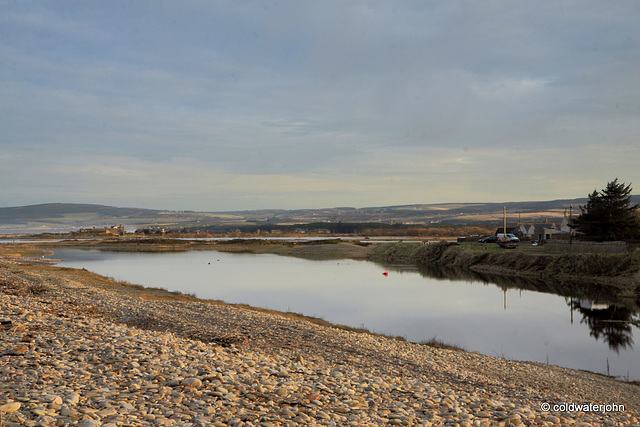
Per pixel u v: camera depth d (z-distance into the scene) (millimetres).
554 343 30109
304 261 103938
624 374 23562
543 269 67312
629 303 45719
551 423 12633
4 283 39125
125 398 9695
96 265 90500
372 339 26016
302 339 23844
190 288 55688
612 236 76625
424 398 13711
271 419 9562
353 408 11312
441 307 43219
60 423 7777
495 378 20219
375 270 81250
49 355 12602
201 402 9961
